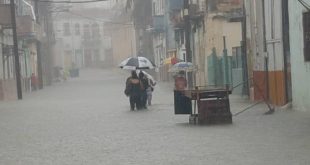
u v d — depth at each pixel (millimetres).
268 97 25766
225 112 19016
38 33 59156
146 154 13172
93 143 15398
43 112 26875
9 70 46656
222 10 36156
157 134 16781
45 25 72750
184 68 29500
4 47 44625
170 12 50938
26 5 58188
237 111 22656
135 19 79438
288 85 23172
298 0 20266
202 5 38875
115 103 31406
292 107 22266
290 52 22250
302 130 16047
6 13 41688
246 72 30297
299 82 21297
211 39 37250
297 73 21438
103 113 25062
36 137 17250
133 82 26312
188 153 13055
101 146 14758
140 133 17203
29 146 15312
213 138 15383
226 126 18000
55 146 15109
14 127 20406
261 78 26531
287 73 23250
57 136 17297
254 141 14477
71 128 19375
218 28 36438
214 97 19109
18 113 26844
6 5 41781
